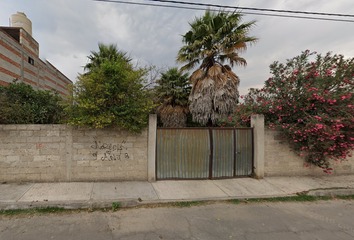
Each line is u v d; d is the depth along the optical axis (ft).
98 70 16.16
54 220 10.84
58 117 18.03
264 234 10.12
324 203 14.67
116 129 16.70
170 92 42.65
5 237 9.09
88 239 9.14
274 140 19.81
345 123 16.37
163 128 17.75
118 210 12.39
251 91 22.68
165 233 9.93
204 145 18.54
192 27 33.81
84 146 16.24
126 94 16.53
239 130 19.45
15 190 13.91
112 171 16.74
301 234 10.25
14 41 27.84
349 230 10.82
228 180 18.54
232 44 32.17
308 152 18.71
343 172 21.07
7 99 16.01
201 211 12.65
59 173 15.93
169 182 17.22
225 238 9.64
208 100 32.42
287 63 20.44
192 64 35.53
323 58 19.57
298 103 18.22
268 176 19.75
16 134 15.25
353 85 17.99
